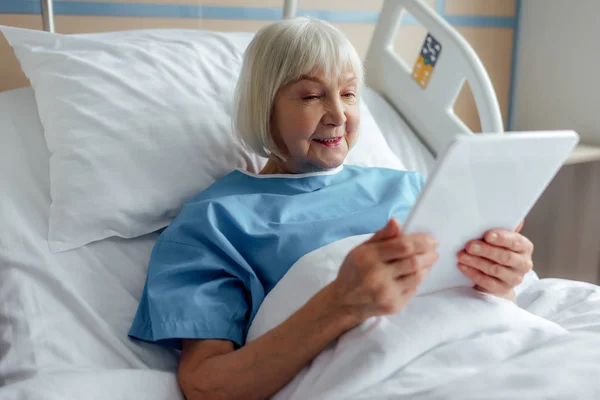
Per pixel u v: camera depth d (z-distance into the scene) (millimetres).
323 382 900
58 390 939
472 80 1812
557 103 2689
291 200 1246
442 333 936
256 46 1264
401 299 880
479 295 1016
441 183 805
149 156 1352
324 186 1312
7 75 1779
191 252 1159
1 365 1096
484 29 2764
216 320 1076
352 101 1284
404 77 2045
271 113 1263
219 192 1297
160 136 1372
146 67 1448
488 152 796
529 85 2812
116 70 1415
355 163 1622
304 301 1015
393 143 1940
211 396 1000
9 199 1287
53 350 1103
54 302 1170
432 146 2002
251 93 1263
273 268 1154
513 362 883
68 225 1259
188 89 1457
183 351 1092
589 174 2475
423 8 1944
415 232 868
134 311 1212
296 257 1151
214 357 1026
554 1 2646
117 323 1184
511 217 958
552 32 2672
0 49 1758
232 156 1454
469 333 952
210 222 1163
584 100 2564
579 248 2541
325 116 1232
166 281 1127
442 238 906
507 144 800
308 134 1228
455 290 1021
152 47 1517
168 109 1400
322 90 1229
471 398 807
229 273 1151
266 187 1298
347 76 1245
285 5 1896
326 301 914
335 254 1047
